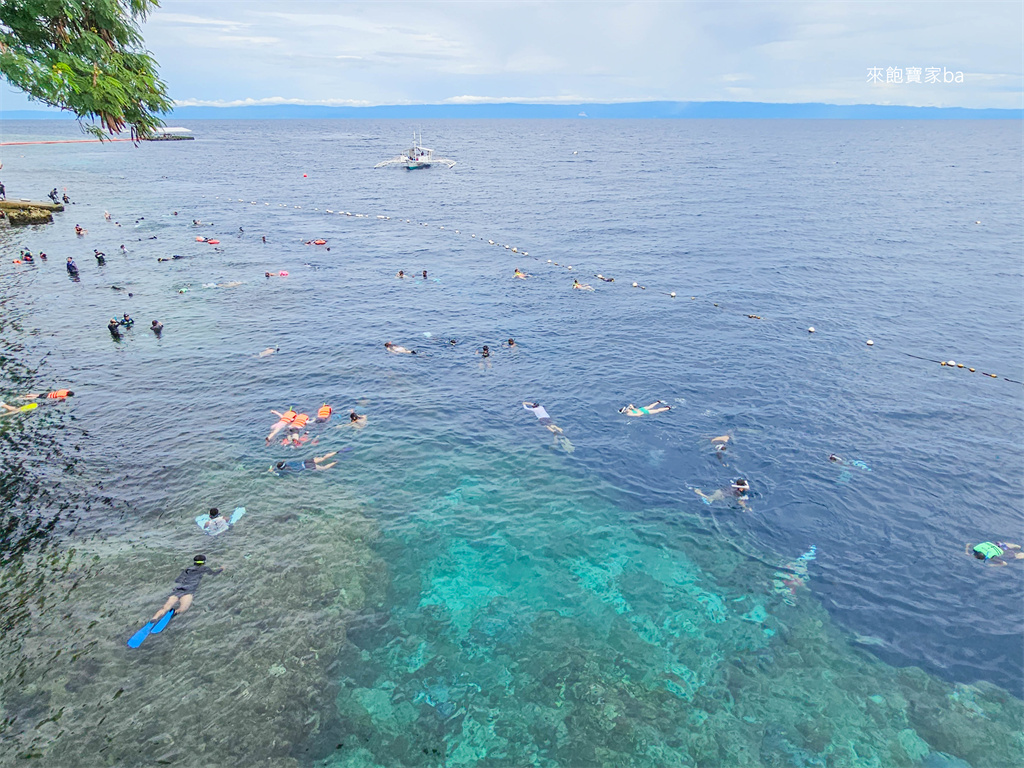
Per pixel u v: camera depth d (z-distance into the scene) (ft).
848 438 74.02
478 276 146.72
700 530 58.49
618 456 70.54
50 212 215.31
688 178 338.54
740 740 38.37
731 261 157.79
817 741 38.32
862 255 162.91
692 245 175.63
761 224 204.23
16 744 36.17
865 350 100.78
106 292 129.80
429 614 48.11
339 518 58.70
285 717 39.11
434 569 52.95
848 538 57.36
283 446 71.20
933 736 38.70
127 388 85.66
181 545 54.19
